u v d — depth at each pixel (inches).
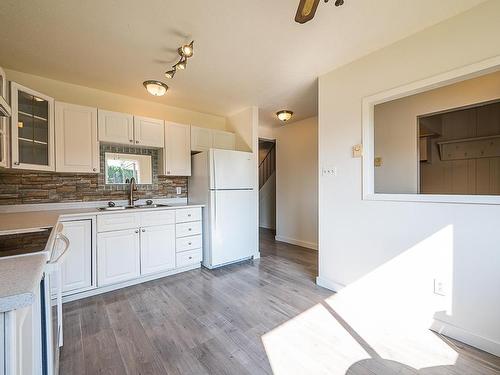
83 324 76.1
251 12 65.2
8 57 86.7
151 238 110.0
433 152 176.1
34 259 34.7
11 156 76.6
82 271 92.0
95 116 104.4
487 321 63.2
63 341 67.8
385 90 82.6
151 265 110.0
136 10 64.0
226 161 130.1
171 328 74.2
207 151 127.1
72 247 89.7
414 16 67.4
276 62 92.5
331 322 77.5
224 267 130.3
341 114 96.2
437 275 71.8
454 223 68.7
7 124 75.8
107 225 97.9
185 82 109.9
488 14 62.1
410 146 117.1
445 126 170.2
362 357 61.8
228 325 75.9
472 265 65.6
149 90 103.0
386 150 125.6
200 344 66.8
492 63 61.3
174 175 130.3
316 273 121.1
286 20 68.6
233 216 132.5
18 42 77.7
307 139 175.8
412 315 76.9
